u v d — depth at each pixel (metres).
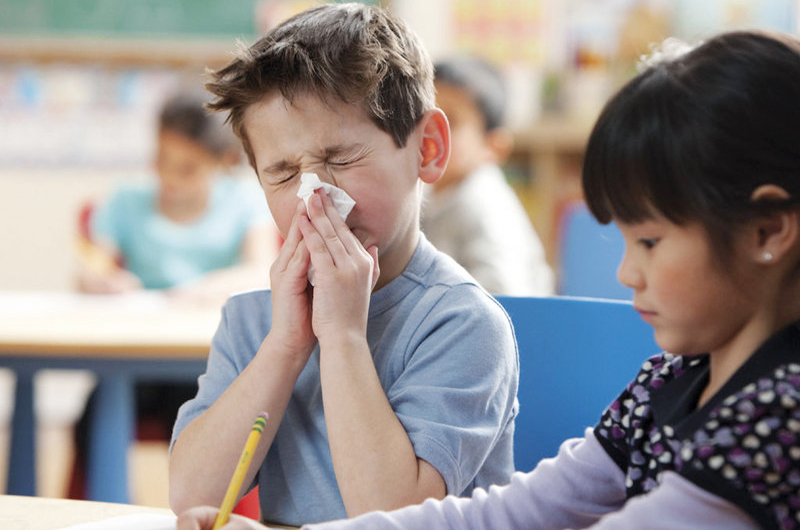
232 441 1.54
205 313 3.68
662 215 1.04
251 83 1.51
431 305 1.58
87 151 6.33
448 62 3.81
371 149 1.51
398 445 1.43
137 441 3.87
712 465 1.00
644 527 1.01
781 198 1.00
